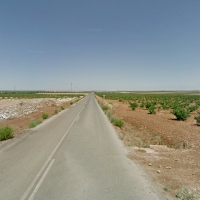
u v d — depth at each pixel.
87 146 8.45
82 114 21.55
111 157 6.93
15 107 27.50
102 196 4.21
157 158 6.92
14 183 4.86
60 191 4.44
